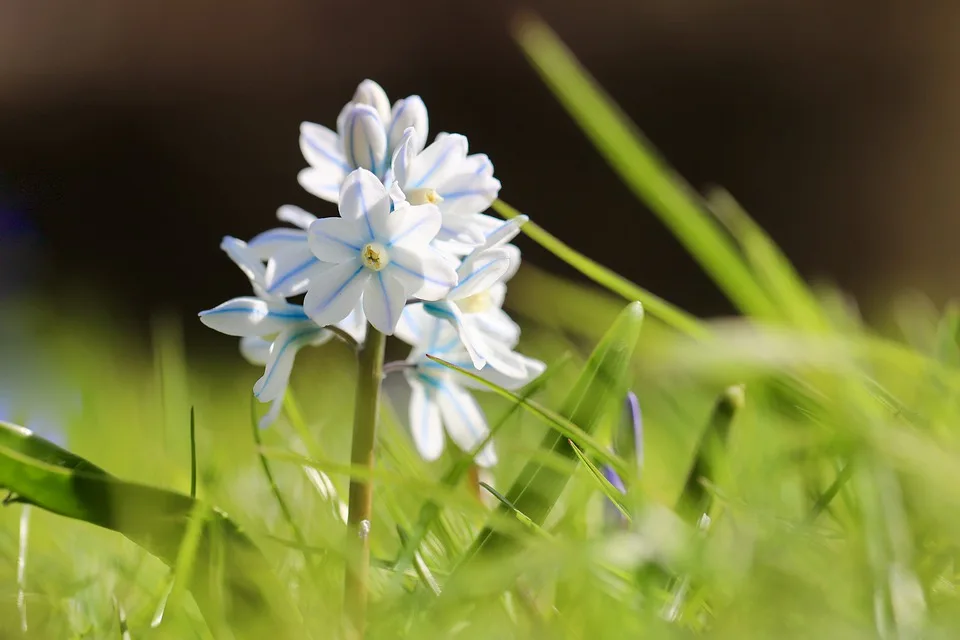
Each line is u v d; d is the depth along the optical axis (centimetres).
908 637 28
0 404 40
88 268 130
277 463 37
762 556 29
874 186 131
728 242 41
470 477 33
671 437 40
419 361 32
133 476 38
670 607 29
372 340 30
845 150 132
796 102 133
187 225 137
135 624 30
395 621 29
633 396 32
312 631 29
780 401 34
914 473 30
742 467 32
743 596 29
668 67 135
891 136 131
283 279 30
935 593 30
